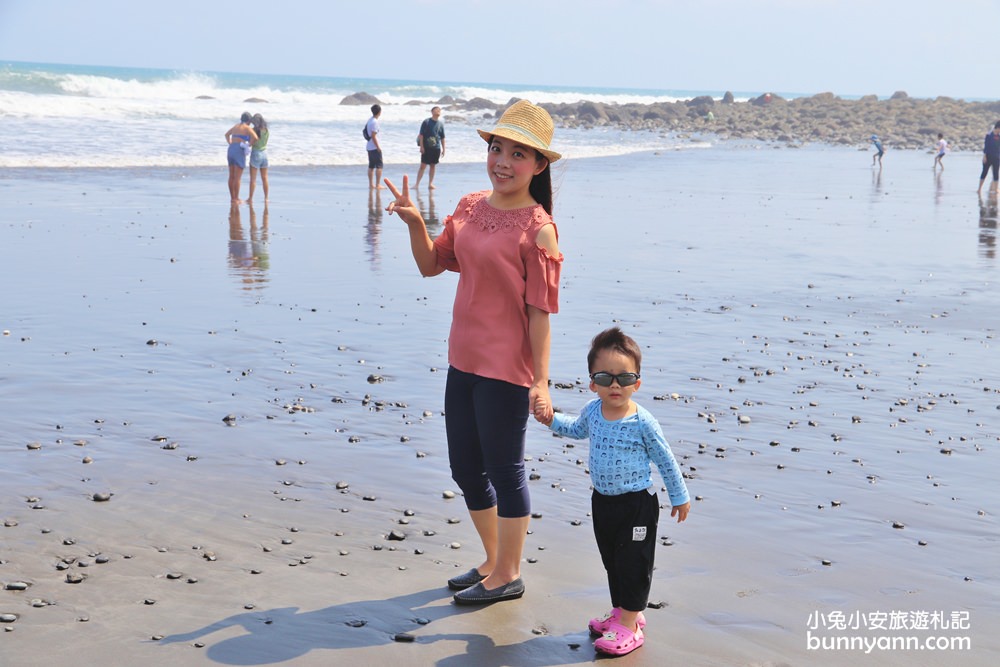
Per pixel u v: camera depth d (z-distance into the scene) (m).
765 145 56.91
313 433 6.66
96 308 10.27
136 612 4.11
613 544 4.06
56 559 4.61
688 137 63.16
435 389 7.84
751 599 4.44
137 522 5.09
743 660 3.88
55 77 66.25
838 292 12.57
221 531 5.02
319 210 19.16
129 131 35.22
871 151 53.16
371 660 3.79
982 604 4.45
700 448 6.61
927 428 7.17
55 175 22.86
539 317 4.32
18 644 3.80
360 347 9.09
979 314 11.38
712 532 5.22
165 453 6.16
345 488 5.70
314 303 10.97
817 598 4.47
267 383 7.82
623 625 3.98
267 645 3.87
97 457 6.04
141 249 13.97
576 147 46.59
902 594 4.54
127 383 7.67
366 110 61.94
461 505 5.52
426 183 24.77
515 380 4.37
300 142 36.06
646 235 17.33
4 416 6.75
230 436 6.53
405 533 5.10
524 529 4.40
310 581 4.49
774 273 13.84
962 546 5.11
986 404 7.82
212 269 12.74
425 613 4.22
